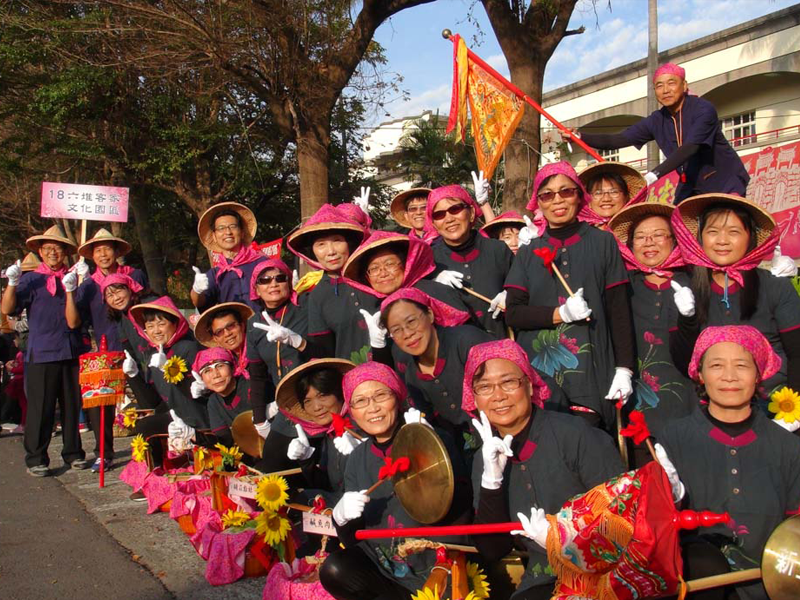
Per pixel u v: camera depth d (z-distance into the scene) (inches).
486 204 268.1
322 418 195.0
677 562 119.3
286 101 592.4
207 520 221.1
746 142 827.4
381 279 199.2
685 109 220.7
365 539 157.8
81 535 245.8
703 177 221.8
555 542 126.6
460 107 298.2
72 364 341.1
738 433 137.2
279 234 976.3
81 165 825.5
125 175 772.0
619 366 171.3
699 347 139.1
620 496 123.3
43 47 629.9
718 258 159.3
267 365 234.5
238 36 557.9
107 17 582.2
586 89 957.8
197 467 255.0
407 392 169.8
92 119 696.4
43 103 660.1
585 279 176.1
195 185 797.9
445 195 206.5
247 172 782.5
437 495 141.5
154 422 279.0
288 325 239.9
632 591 121.8
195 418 267.9
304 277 251.3
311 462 199.8
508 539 143.2
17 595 195.9
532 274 183.5
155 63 590.9
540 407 146.0
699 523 118.0
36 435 331.9
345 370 194.5
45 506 282.5
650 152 651.5
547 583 138.0
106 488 308.0
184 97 693.3
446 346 175.2
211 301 293.1
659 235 177.0
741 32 802.2
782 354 161.0
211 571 200.7
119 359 316.2
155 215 939.3
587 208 202.5
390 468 146.9
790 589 115.5
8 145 805.2
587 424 143.0
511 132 284.4
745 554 133.9
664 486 121.1
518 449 143.2
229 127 730.2
